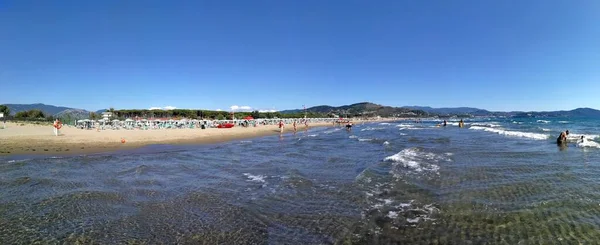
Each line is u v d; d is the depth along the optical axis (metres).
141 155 19.98
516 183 11.67
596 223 7.66
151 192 10.88
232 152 22.20
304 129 64.75
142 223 7.98
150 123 49.69
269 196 10.43
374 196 10.30
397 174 13.50
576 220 7.90
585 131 42.16
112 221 8.08
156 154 20.61
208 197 10.30
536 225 7.65
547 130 45.25
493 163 16.03
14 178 12.69
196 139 32.38
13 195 10.29
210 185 11.95
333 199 10.05
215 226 7.80
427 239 6.98
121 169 14.99
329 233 7.37
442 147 23.75
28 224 7.81
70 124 54.09
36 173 13.76
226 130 47.53
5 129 40.69
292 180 12.66
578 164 15.62
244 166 16.19
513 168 14.60
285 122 85.38
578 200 9.48
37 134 31.02
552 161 16.59
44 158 17.95
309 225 7.87
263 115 118.56
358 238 7.07
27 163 16.22
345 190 11.09
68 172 14.11
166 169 15.19
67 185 11.69
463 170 14.24
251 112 116.88
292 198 10.20
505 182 11.86
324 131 56.34
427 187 11.31
